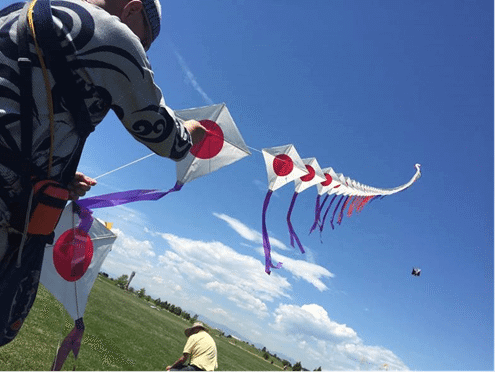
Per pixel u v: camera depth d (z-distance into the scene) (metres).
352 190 3.60
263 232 2.09
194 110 1.57
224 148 1.57
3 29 0.88
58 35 0.87
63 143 0.95
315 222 3.02
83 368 4.12
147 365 6.05
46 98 0.88
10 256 0.95
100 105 0.98
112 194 1.49
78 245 1.54
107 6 1.04
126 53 0.94
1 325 0.98
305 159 2.49
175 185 1.55
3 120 0.84
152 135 1.04
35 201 0.90
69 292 1.54
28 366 3.24
